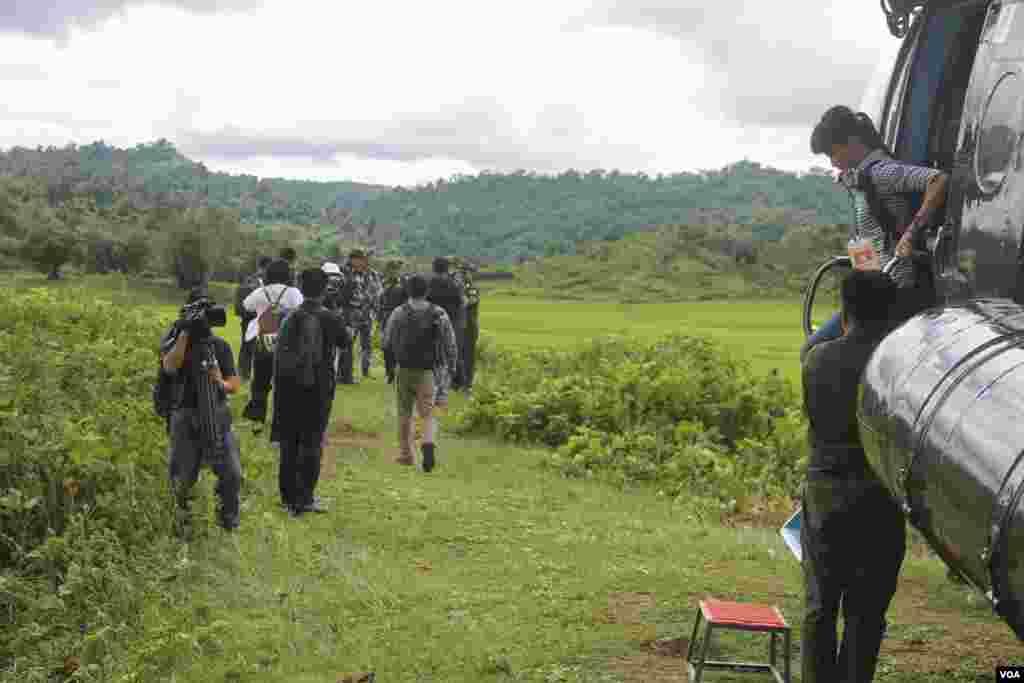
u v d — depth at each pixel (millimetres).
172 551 7289
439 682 5508
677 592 7051
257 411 12273
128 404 10281
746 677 5559
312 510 9094
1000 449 3076
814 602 4730
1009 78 4582
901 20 6422
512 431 14484
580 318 67750
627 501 10961
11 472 7500
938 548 3619
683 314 79688
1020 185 4375
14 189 198625
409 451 11609
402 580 7219
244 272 131625
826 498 4641
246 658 5801
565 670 5605
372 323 18844
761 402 15016
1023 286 4363
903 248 5223
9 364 10812
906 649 6031
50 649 5836
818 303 60969
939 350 3820
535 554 8070
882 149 5699
